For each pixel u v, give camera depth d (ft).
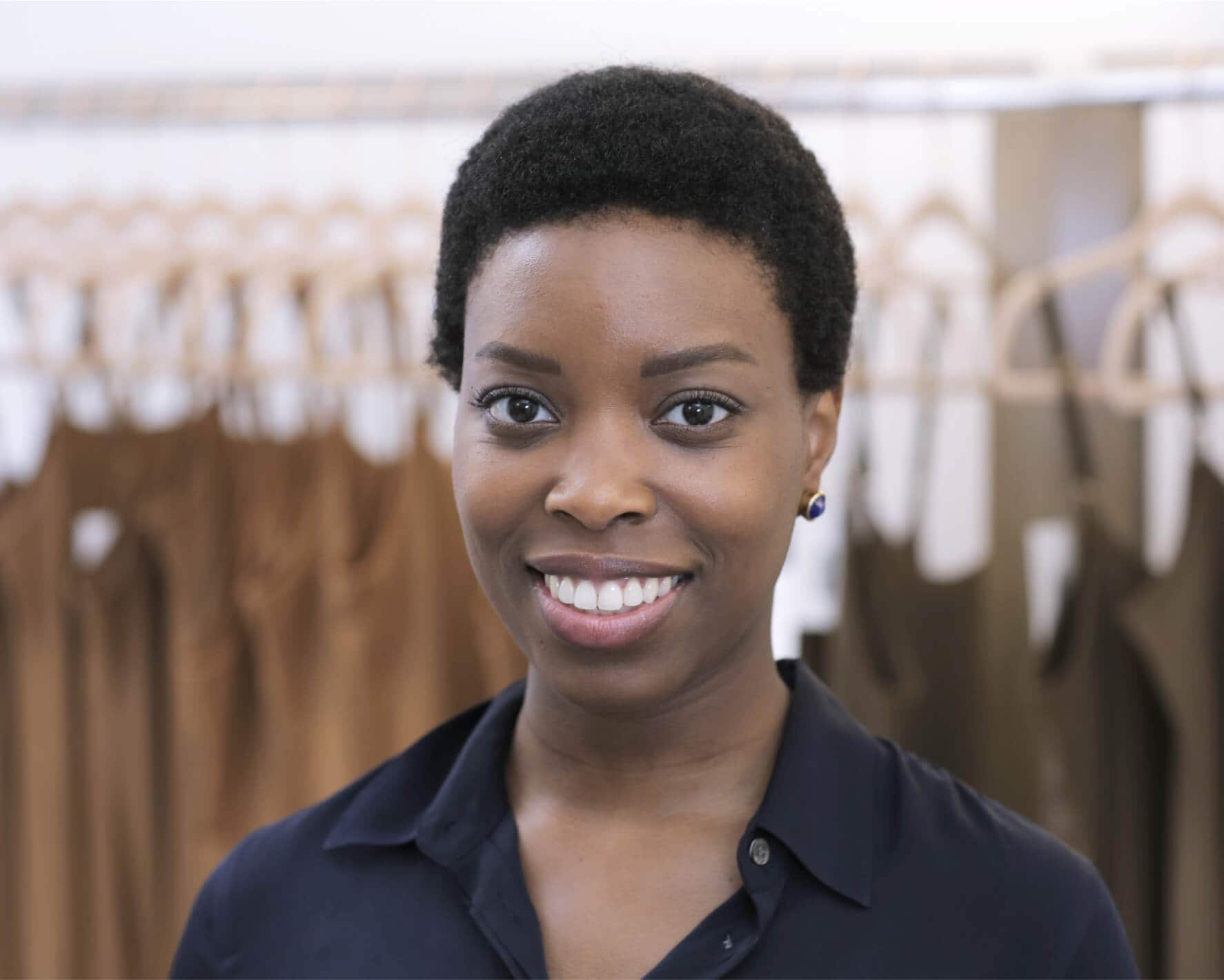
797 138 1.99
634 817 1.96
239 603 4.06
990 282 3.87
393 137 4.92
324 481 3.93
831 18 4.75
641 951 1.84
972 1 4.67
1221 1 4.49
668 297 1.67
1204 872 3.60
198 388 4.10
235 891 2.18
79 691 4.29
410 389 4.27
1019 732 3.81
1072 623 3.78
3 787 4.34
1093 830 3.80
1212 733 3.60
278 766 3.97
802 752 1.95
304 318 4.09
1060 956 1.87
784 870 1.85
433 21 4.96
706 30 4.81
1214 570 3.59
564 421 1.74
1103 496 3.79
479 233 1.84
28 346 4.17
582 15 4.87
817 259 1.88
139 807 4.25
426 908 1.99
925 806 2.00
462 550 3.99
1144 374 4.23
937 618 3.89
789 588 4.54
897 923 1.85
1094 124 4.24
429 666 3.92
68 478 4.16
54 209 4.24
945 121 4.61
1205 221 4.38
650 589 1.74
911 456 4.63
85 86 4.20
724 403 1.72
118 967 4.27
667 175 1.69
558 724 2.00
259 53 5.05
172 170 5.02
